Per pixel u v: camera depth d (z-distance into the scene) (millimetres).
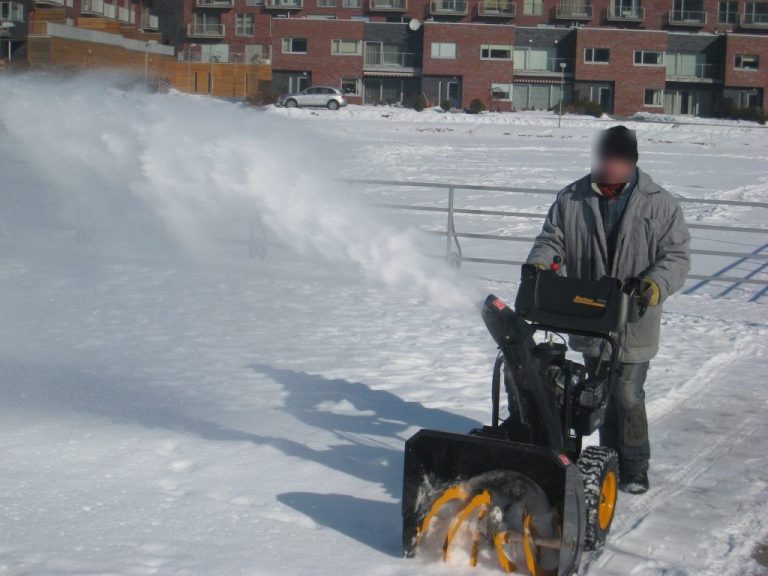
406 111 57844
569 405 4320
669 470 5555
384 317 9633
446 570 4102
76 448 5441
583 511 4012
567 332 4449
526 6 73062
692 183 28531
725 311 10594
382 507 4777
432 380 7297
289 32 68125
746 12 73312
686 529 4684
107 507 4609
